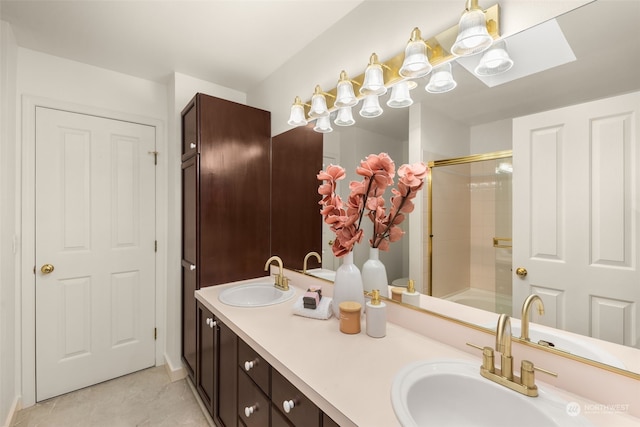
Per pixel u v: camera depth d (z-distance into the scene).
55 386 1.96
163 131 2.42
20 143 1.84
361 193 1.24
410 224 1.22
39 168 1.92
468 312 1.04
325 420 0.77
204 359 1.76
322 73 1.75
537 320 0.89
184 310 2.18
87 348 2.09
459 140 1.08
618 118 0.75
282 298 1.65
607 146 0.77
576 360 0.78
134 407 1.87
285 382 0.95
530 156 0.91
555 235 0.86
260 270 2.21
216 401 1.55
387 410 0.70
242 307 1.52
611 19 0.77
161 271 2.41
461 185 1.08
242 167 2.12
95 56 2.00
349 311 1.16
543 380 0.83
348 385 0.80
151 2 1.47
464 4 1.07
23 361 1.85
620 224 0.74
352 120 1.52
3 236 1.60
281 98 2.12
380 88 1.29
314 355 0.98
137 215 2.30
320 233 1.76
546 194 0.88
